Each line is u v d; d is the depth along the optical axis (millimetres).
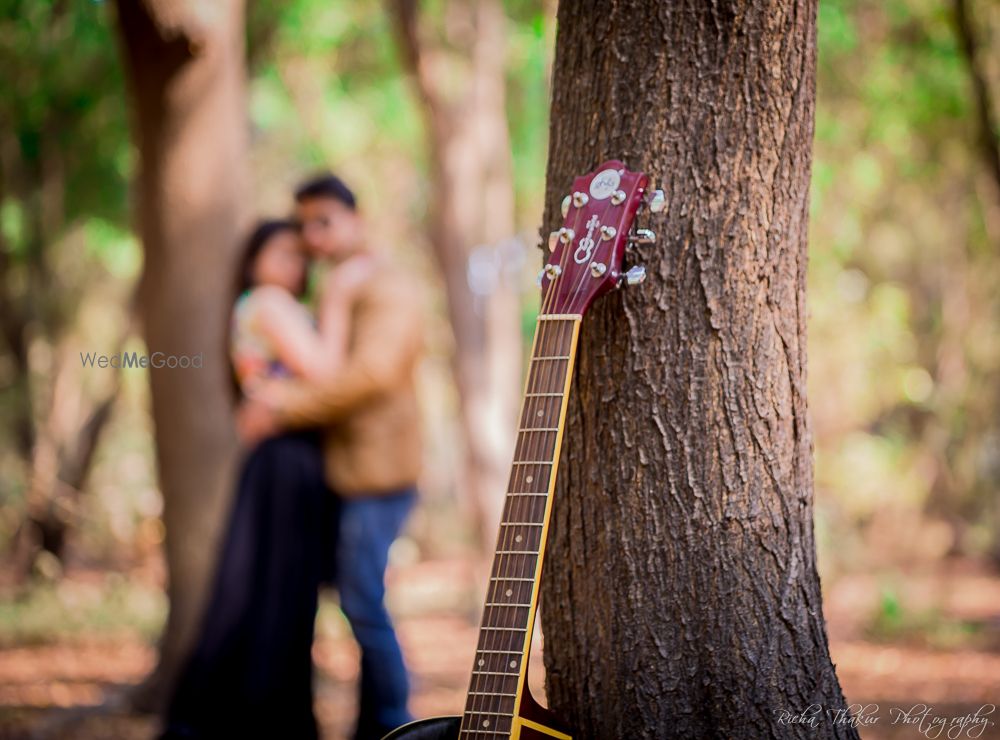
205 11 8258
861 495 20375
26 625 13539
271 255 6586
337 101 18984
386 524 6199
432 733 3479
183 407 8695
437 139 15406
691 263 3568
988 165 11453
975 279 23594
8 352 19844
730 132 3555
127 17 8203
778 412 3621
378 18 17250
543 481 3465
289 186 22156
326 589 6383
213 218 8656
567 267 3557
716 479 3580
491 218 16172
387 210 25297
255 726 5984
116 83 14367
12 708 9133
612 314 3639
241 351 6430
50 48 13680
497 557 3463
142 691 8914
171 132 8516
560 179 3787
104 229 16828
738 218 3562
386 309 6234
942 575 19594
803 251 3695
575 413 3730
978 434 23406
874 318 20734
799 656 3629
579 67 3738
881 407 22938
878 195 21875
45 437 18188
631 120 3615
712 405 3572
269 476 6082
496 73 16188
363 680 6180
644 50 3594
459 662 12406
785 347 3639
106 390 20812
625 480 3629
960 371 23875
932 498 23516
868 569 19922
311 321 6539
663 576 3598
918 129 17281
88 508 19188
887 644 12234
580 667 3715
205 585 8766
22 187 16875
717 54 3549
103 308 22266
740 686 3568
